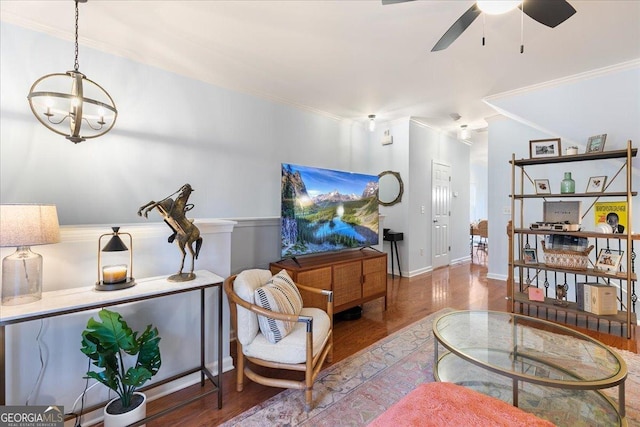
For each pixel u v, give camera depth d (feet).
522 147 13.94
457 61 8.95
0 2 6.40
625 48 8.17
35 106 7.22
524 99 11.11
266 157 11.95
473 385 6.20
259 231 10.53
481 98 12.03
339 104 12.78
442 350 7.84
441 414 3.46
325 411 5.67
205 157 10.26
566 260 9.89
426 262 17.15
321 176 9.96
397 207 15.98
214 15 6.82
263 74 9.84
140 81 8.90
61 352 5.14
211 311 6.91
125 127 8.64
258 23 7.12
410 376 6.77
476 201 30.60
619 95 9.34
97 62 8.16
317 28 7.33
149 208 5.62
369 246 11.48
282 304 6.19
